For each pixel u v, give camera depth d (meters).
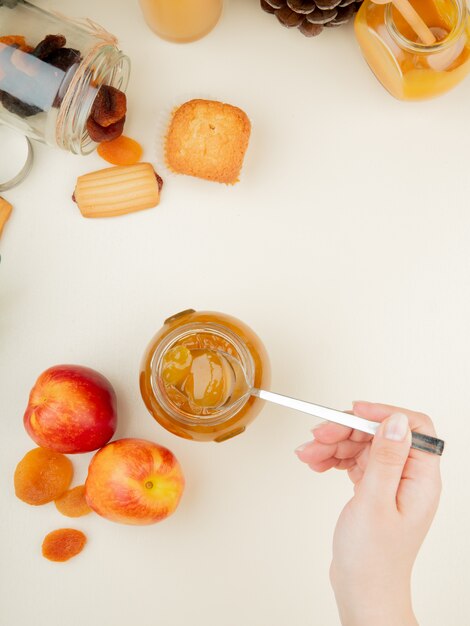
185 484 0.67
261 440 0.67
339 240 0.69
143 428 0.67
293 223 0.69
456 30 0.61
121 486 0.61
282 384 0.68
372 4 0.63
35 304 0.68
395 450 0.54
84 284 0.68
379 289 0.68
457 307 0.68
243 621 0.67
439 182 0.69
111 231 0.68
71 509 0.66
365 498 0.55
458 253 0.69
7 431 0.67
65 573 0.67
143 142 0.69
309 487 0.67
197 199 0.68
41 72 0.62
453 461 0.68
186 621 0.67
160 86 0.69
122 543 0.67
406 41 0.61
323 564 0.67
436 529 0.68
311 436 0.67
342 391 0.68
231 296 0.68
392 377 0.68
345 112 0.69
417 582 0.67
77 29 0.64
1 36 0.63
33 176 0.69
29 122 0.64
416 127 0.69
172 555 0.67
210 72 0.69
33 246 0.68
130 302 0.68
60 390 0.62
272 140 0.69
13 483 0.67
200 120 0.65
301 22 0.66
